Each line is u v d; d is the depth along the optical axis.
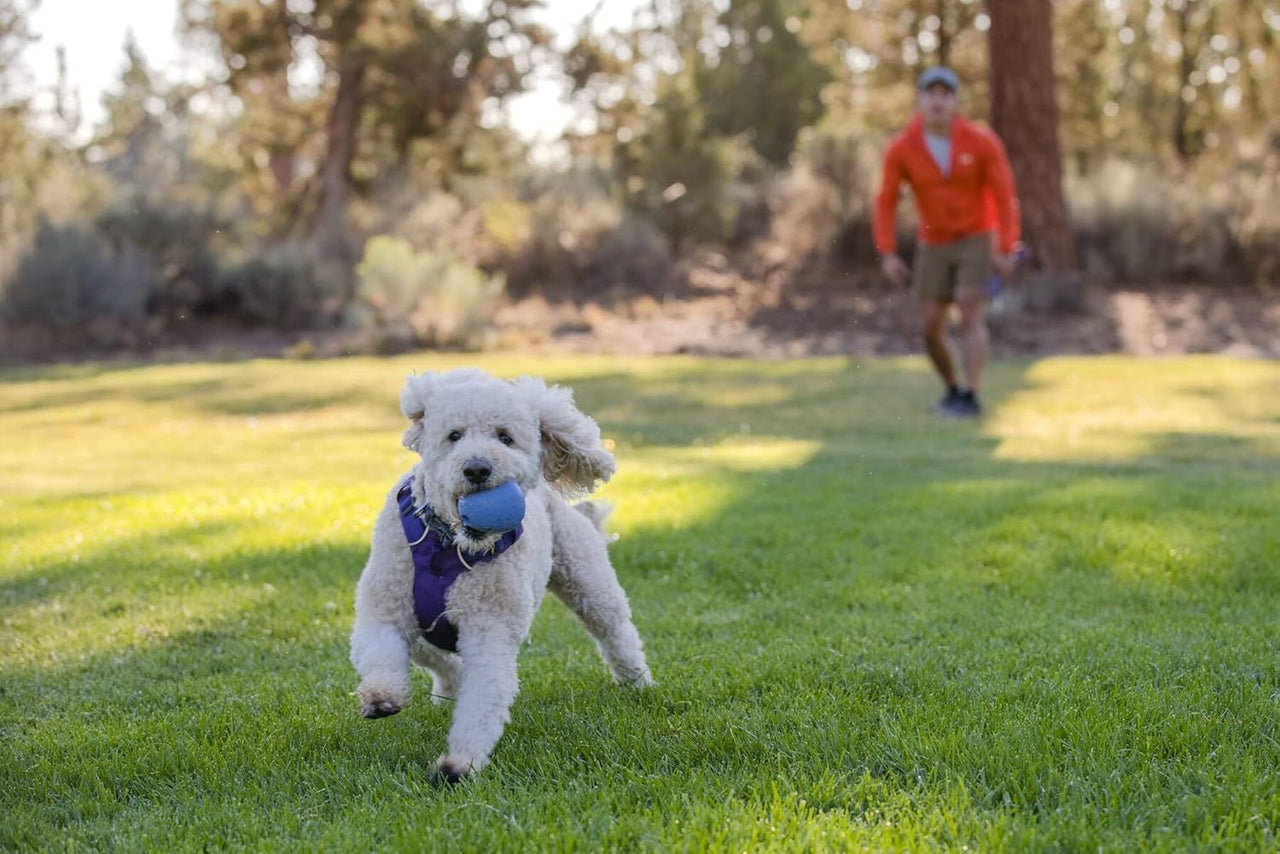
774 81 40.34
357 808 3.43
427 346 20.16
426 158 30.02
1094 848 3.02
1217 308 19.06
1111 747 3.65
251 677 5.04
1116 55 30.33
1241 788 3.29
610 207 26.38
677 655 5.17
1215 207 21.27
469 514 3.61
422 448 3.96
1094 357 16.58
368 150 30.12
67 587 6.57
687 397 14.53
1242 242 20.95
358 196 30.03
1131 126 30.08
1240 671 4.59
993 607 5.92
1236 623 5.50
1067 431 11.76
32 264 21.17
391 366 17.91
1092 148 29.30
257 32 28.41
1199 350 16.94
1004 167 11.52
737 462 10.39
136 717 4.48
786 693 4.41
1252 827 3.06
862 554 7.01
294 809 3.48
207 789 3.73
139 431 13.27
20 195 25.97
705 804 3.30
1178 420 12.20
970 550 6.98
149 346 21.20
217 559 7.06
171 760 3.93
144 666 5.22
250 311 22.72
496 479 3.68
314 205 29.81
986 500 8.16
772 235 27.11
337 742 4.16
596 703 4.46
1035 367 15.48
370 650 3.81
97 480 10.45
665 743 3.90
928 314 12.11
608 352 19.28
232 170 30.75
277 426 13.48
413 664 4.79
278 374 17.16
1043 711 4.07
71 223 22.30
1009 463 9.99
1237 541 6.93
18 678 5.10
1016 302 18.78
